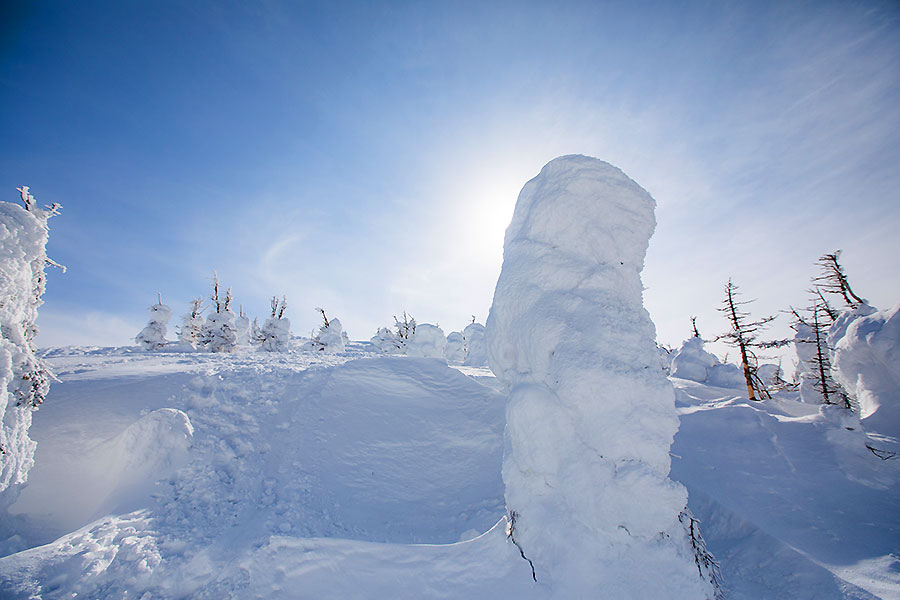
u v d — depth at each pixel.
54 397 10.59
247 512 8.05
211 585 5.66
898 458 9.16
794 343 24.33
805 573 5.93
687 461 10.09
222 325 31.33
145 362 18.31
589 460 5.77
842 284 22.52
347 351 44.22
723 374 29.73
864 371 13.39
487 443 11.49
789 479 8.88
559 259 7.04
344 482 9.66
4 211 7.36
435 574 5.66
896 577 5.66
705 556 5.44
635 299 7.01
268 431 10.95
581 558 5.32
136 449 8.80
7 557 5.55
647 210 7.07
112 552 6.05
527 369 6.97
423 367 15.34
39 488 7.96
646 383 5.91
